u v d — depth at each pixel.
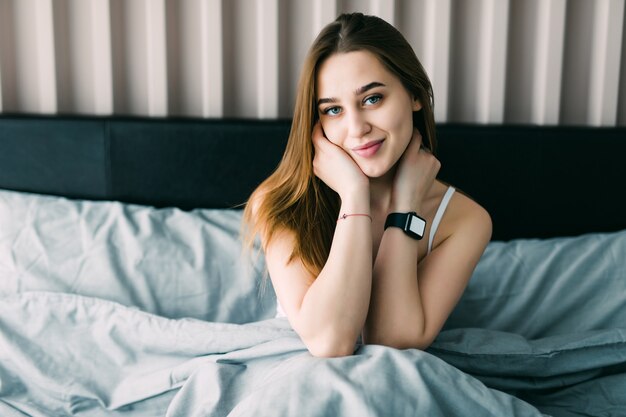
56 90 1.88
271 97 1.91
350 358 1.08
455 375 1.08
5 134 1.80
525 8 1.98
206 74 1.88
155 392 1.28
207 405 1.14
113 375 1.35
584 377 1.33
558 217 1.90
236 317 1.57
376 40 1.18
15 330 1.40
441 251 1.31
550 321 1.57
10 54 1.89
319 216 1.29
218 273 1.59
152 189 1.83
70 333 1.40
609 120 2.01
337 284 1.15
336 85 1.18
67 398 1.31
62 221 1.64
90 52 1.90
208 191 1.84
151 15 1.85
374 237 1.32
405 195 1.25
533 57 2.00
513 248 1.70
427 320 1.23
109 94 1.88
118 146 1.81
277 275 1.25
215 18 1.86
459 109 2.01
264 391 1.03
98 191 1.83
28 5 1.87
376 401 1.01
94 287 1.53
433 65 1.91
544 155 1.87
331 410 1.00
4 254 1.57
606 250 1.69
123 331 1.38
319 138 1.26
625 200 1.91
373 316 1.21
